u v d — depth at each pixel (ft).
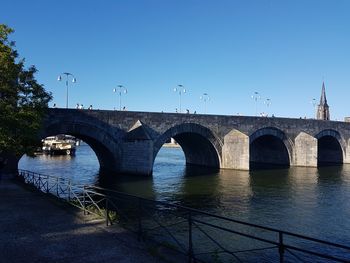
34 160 276.82
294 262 58.65
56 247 42.19
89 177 161.07
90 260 37.88
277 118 215.51
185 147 231.09
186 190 126.93
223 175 171.12
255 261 58.23
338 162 254.47
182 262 37.58
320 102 350.43
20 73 92.32
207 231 73.77
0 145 88.38
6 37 89.45
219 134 195.00
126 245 42.80
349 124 253.44
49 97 98.84
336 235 74.23
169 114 175.22
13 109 89.86
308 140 216.74
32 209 64.23
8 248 41.96
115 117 160.56
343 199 110.93
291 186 137.39
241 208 97.91
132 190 126.82
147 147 160.45
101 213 59.21
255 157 252.01
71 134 154.92
